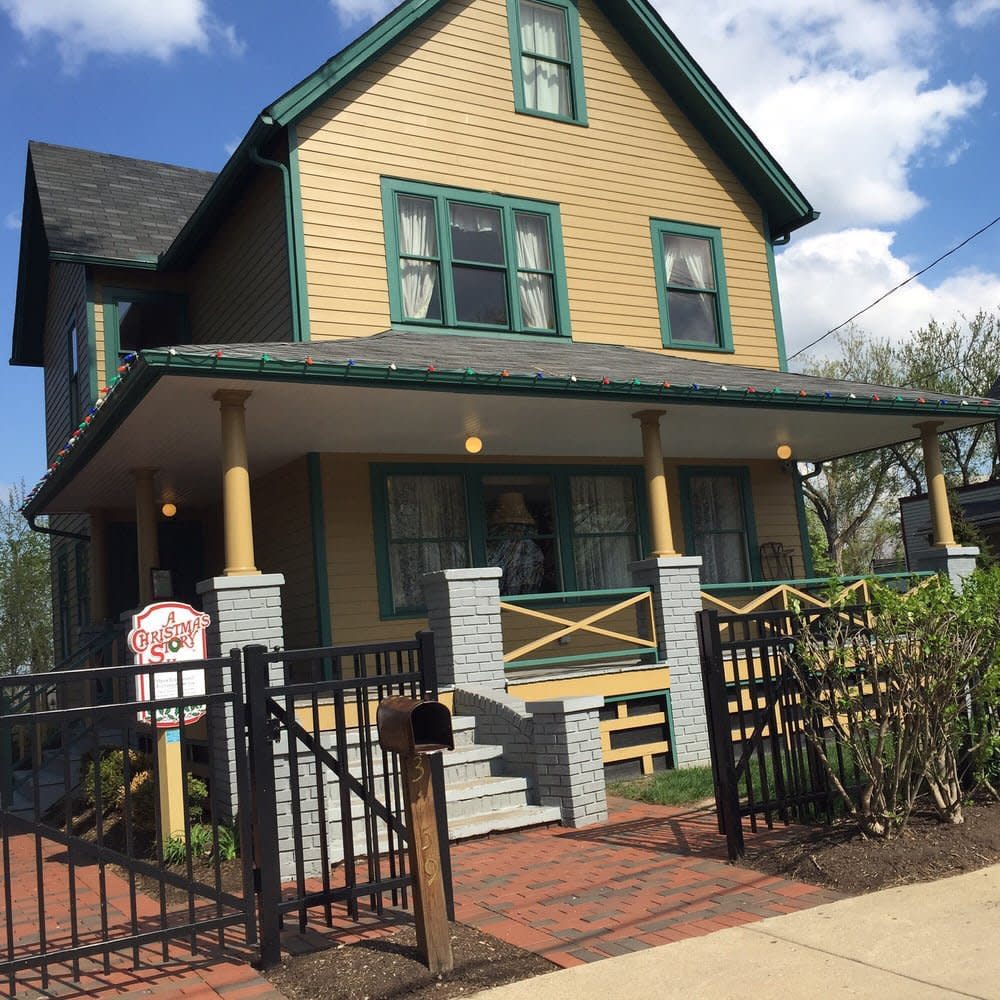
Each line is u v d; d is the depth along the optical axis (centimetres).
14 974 430
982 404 1181
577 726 738
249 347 820
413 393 855
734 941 440
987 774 680
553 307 1225
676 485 1323
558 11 1302
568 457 1244
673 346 1305
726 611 1324
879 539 4041
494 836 702
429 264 1148
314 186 1081
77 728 1148
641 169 1322
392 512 1114
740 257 1395
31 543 2505
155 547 1080
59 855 786
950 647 593
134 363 744
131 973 452
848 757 834
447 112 1180
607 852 627
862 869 527
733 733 996
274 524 1161
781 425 1154
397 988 407
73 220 1443
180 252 1348
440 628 865
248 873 462
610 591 965
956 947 414
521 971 423
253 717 465
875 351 3772
